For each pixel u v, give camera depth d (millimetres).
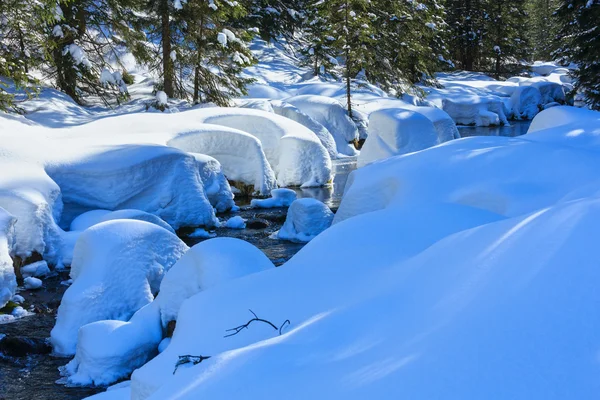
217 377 3113
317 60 39750
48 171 13750
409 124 20578
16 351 7723
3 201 11570
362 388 2332
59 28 23328
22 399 6488
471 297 2658
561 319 2137
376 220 6191
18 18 18906
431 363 2254
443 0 42844
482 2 50969
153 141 17484
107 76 24312
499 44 52031
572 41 28594
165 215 14805
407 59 39500
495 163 9148
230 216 16609
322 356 2996
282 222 15906
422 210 6488
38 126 20125
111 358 6785
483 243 3277
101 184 14109
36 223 11641
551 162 8586
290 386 2707
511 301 2398
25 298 10273
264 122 21703
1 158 13172
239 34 26875
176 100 26234
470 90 42562
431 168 9656
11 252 11359
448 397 2021
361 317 3359
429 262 3643
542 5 68812
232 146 19297
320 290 4746
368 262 5066
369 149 21297
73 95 24938
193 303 5172
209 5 24922
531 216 3262
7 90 22250
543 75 55844
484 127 37531
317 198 19109
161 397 3256
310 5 35812
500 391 1942
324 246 5652
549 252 2637
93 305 7980
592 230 2633
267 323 4477
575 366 1907
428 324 2705
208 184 16734
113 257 8305
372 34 34094
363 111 32625
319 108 29906
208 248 6691
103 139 16859
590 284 2248
